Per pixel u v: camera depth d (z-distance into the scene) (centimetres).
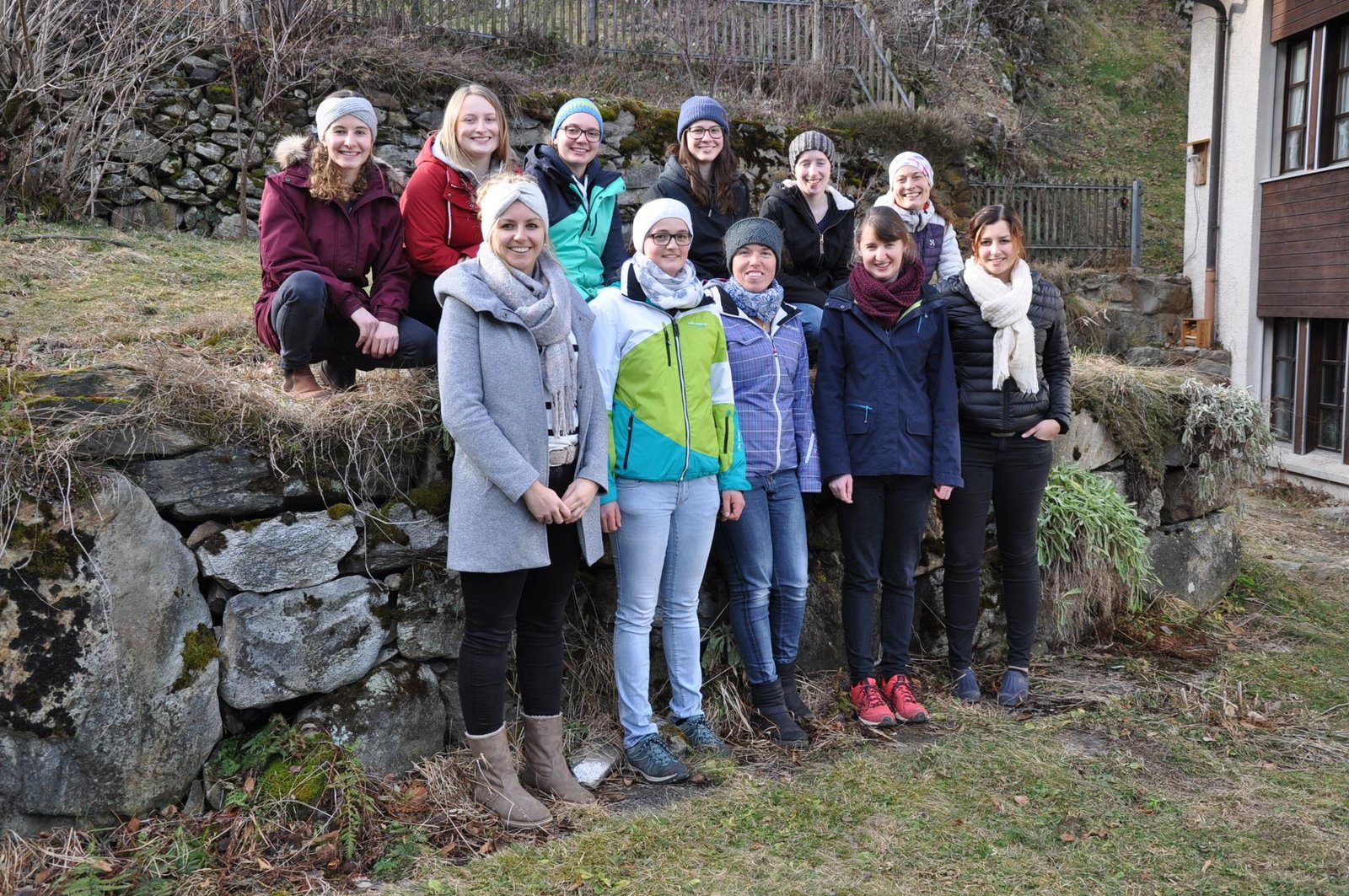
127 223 637
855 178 945
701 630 365
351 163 295
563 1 991
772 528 345
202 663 269
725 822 280
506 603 276
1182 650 440
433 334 317
